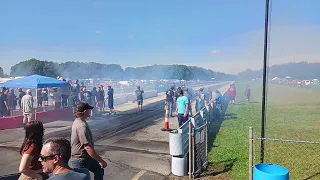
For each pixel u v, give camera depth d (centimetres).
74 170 245
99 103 1767
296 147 852
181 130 638
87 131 409
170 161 730
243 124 1354
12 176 350
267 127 1253
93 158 420
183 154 621
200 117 1012
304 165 680
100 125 1345
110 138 1030
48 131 1187
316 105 2341
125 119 1562
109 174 627
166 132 1153
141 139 1011
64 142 242
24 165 310
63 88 1666
